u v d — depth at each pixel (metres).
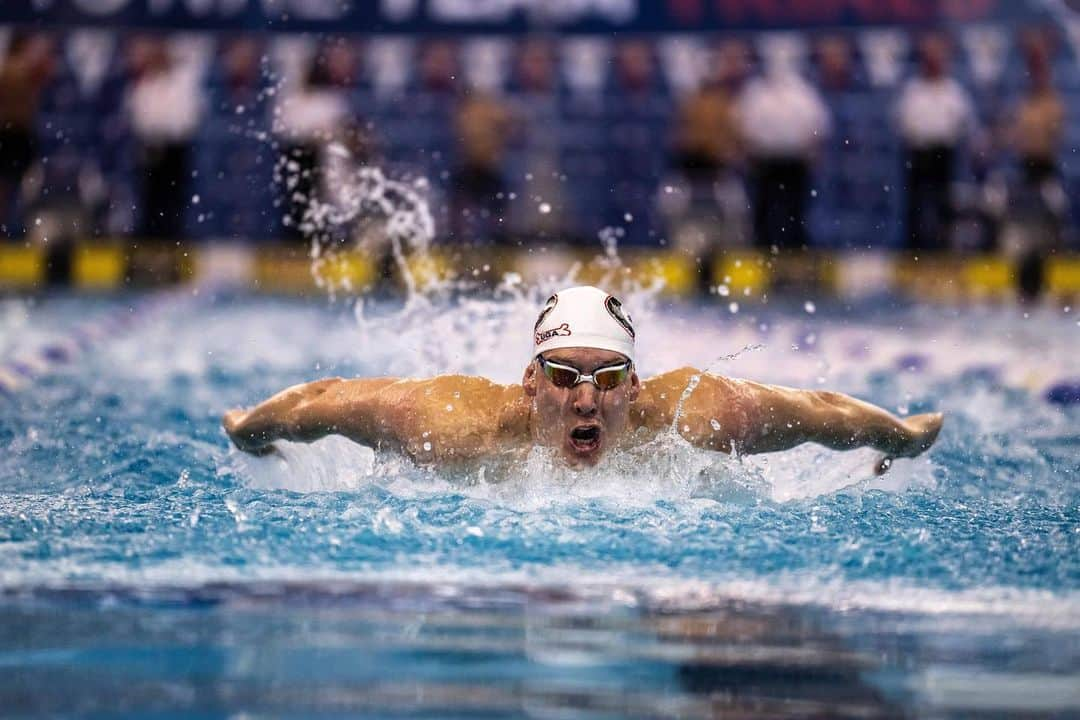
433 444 15.11
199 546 12.62
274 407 15.84
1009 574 12.04
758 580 11.73
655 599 11.11
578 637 10.13
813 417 15.70
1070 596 11.37
